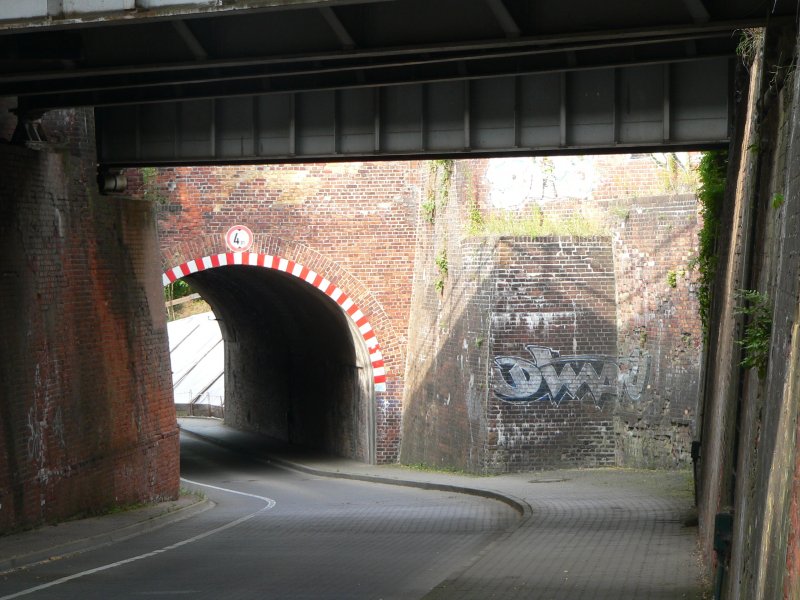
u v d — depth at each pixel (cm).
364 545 1986
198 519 2527
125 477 2534
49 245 2198
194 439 5234
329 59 1576
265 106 2325
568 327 3209
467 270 3353
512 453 3206
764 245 1102
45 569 1733
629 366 3139
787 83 959
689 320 2886
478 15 1442
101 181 2502
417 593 1448
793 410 616
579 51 1736
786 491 621
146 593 1471
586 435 3206
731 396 1316
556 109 2102
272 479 3703
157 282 2780
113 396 2481
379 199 3853
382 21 1470
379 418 3903
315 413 4509
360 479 3597
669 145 2022
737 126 1659
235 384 5553
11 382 2022
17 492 2044
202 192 3759
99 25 1326
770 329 941
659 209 2988
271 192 3794
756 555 794
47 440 2162
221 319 5438
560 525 2159
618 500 2538
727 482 1284
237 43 1529
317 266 3819
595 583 1452
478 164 3372
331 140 2278
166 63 1560
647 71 2023
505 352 3203
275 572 1656
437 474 3419
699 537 1834
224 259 3766
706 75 1969
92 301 2394
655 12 1384
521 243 3212
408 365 3878
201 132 2384
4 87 1856
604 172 3222
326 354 4350
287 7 1249
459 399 3403
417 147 2197
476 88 2152
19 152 2088
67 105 2106
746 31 1427
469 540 2039
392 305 3881
